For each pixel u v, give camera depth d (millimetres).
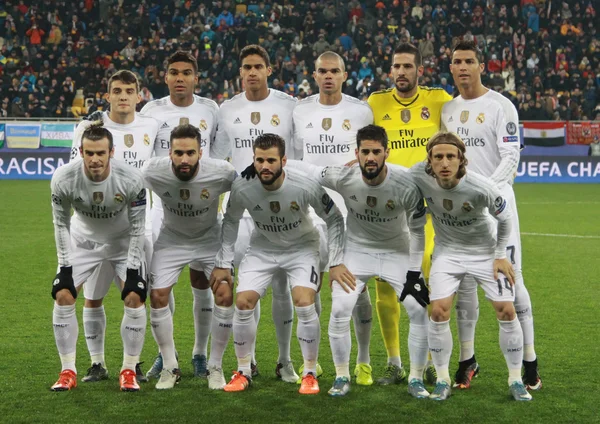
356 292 5344
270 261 5496
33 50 24438
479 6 25516
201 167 5379
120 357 6230
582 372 5785
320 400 5152
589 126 21578
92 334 5656
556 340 6699
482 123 5863
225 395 5266
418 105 6152
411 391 5277
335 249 5379
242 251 6391
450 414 4859
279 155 5098
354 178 5238
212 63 23609
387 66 24047
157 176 5406
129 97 5977
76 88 23375
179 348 6543
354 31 24656
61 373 5395
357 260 5434
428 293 5289
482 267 5227
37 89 22812
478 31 24922
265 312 7820
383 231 5391
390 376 5637
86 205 5328
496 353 6332
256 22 24844
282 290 5680
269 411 4914
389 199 5215
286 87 23016
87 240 5559
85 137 5082
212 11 26031
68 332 5359
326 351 6457
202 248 5680
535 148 21703
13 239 12000
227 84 23125
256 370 5812
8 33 25141
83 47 24203
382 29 25359
